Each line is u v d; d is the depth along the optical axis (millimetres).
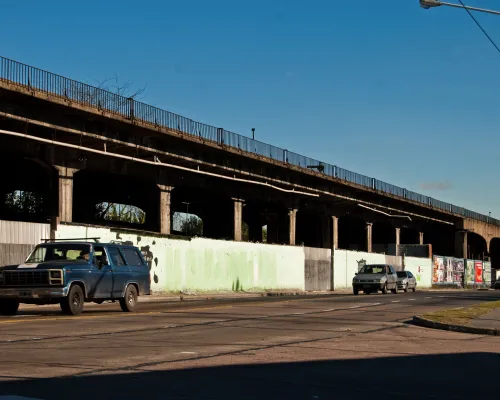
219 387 8977
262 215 64188
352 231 85438
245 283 48656
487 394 9023
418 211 83312
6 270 19969
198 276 43281
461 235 97250
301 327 17766
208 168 45312
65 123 34094
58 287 19703
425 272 82938
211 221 58125
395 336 16266
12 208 63031
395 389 9211
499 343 15461
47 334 14641
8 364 10398
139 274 23109
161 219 42094
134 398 8109
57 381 9062
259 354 12289
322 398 8453
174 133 39938
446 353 13219
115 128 37156
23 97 30984
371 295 43219
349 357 12227
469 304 30219
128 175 39844
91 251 21172
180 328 16750
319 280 60188
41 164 34562
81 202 57344
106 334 14914
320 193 59125
